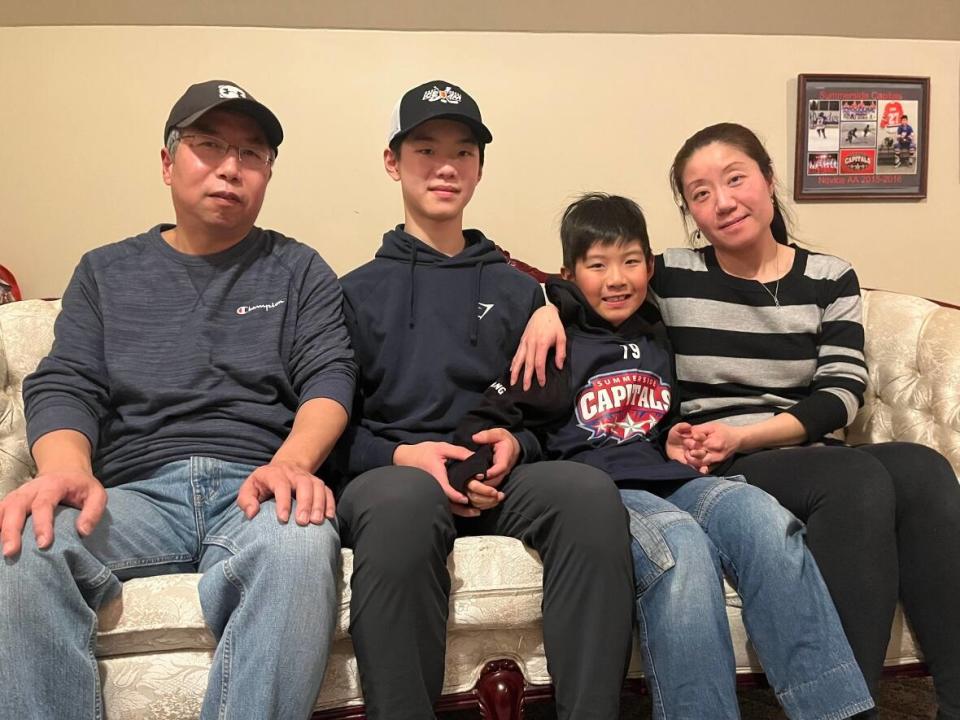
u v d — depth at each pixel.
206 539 1.21
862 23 2.18
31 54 1.95
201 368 1.33
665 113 2.16
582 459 1.39
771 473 1.33
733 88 2.18
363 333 1.45
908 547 1.25
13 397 1.52
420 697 1.08
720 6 2.07
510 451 1.29
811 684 1.14
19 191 1.97
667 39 2.14
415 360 1.43
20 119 1.96
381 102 2.05
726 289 1.57
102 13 1.93
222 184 1.34
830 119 2.19
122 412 1.32
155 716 1.10
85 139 1.97
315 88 2.02
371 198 2.06
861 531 1.21
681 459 1.41
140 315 1.35
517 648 1.22
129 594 1.11
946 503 1.24
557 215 2.13
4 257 1.98
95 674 1.04
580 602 1.13
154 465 1.28
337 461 1.42
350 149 2.05
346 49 2.03
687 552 1.17
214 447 1.29
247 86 2.00
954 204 2.29
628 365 1.48
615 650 1.12
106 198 1.99
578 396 1.45
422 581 1.10
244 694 1.01
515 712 1.20
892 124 2.22
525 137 2.11
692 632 1.14
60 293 2.00
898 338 1.68
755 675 1.25
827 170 2.21
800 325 1.54
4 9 1.89
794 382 1.55
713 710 1.12
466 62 2.07
